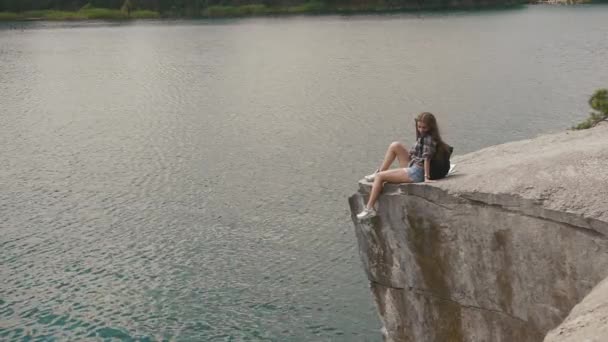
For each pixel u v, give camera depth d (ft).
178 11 489.26
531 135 110.93
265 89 169.07
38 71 218.38
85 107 153.99
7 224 77.25
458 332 36.27
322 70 199.21
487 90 152.76
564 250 30.81
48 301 58.39
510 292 33.40
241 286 59.98
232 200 82.74
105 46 290.56
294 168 95.81
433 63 203.21
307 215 76.54
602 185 30.81
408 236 36.88
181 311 56.03
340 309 55.57
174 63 228.43
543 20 335.47
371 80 175.94
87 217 78.84
